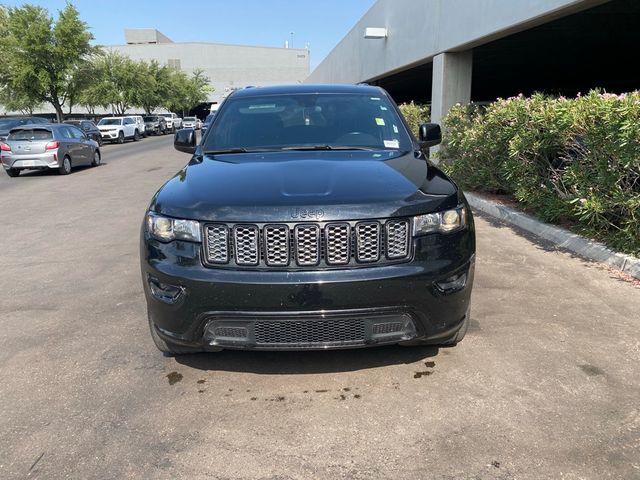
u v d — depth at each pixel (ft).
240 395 10.43
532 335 12.67
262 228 9.55
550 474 8.04
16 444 9.09
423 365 11.34
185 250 9.88
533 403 9.89
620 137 16.06
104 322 14.33
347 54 88.28
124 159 73.00
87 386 10.94
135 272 18.94
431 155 39.04
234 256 9.68
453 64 40.37
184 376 11.23
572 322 13.35
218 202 9.94
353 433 9.16
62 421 9.73
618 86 122.93
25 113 165.99
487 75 96.53
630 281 16.01
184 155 77.20
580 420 9.35
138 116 132.57
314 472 8.23
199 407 10.07
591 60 73.51
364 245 9.64
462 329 11.59
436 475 8.08
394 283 9.50
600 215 18.40
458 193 10.99
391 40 55.72
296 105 15.35
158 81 188.85
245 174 11.19
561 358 11.56
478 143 27.40
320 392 10.44
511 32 31.22
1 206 35.63
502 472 8.11
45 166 53.11
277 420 9.59
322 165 11.59
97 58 142.72
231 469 8.34
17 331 13.89
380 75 63.05
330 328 9.63
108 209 33.04
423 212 9.91
